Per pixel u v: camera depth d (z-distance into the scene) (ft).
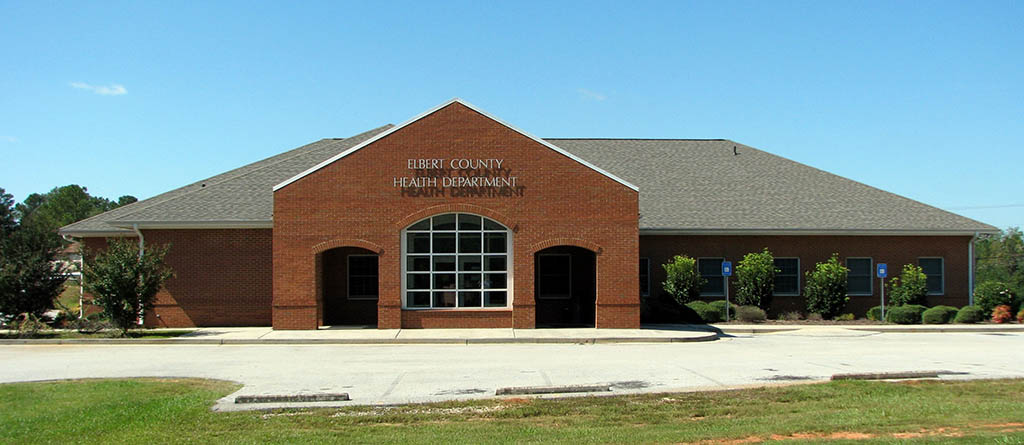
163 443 32.99
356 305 93.97
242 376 52.95
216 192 95.45
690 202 109.81
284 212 82.89
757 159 125.59
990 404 39.17
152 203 104.22
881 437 31.89
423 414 38.60
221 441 33.17
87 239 98.48
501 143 83.82
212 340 75.20
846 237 105.70
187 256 90.27
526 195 83.66
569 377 51.03
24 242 87.45
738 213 106.93
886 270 102.58
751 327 90.22
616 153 125.70
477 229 84.38
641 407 39.93
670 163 122.83
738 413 38.22
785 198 112.16
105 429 35.68
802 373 52.42
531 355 64.69
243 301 90.02
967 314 98.17
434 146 83.66
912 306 98.53
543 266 99.04
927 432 32.81
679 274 99.04
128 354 66.69
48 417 38.86
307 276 82.58
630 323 83.76
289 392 45.37
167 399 43.52
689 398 42.24
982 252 290.97
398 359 62.23
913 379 48.44
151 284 80.12
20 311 84.12
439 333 79.56
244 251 90.43
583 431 34.47
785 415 37.42
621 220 83.92
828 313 101.45
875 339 79.92
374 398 43.50
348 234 82.84
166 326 89.45
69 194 396.37
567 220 83.66
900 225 105.29
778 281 104.94
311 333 79.92
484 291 84.17
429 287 83.97
